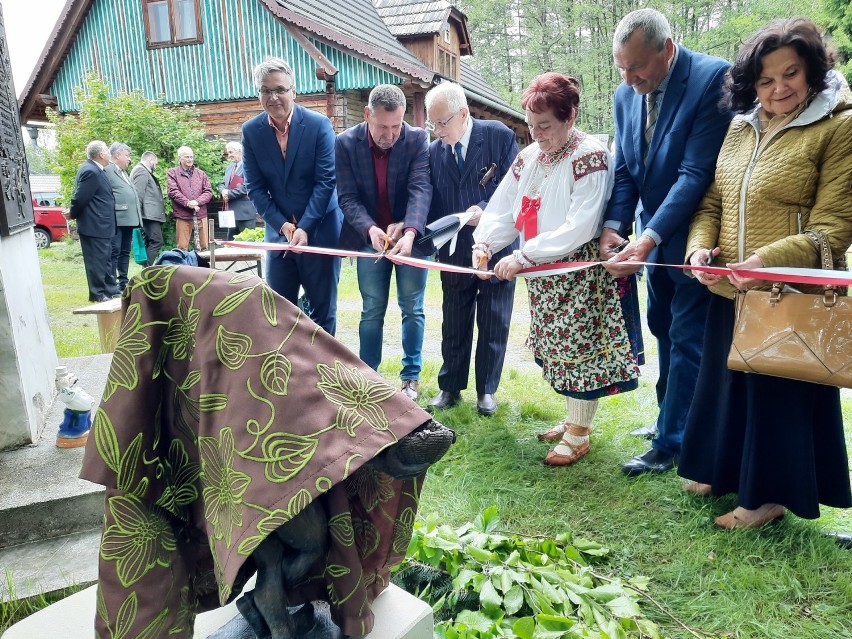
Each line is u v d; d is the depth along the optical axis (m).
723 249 2.61
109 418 1.39
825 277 2.12
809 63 2.24
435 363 5.56
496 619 2.07
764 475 2.58
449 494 3.08
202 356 1.36
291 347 1.35
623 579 2.42
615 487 3.12
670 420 3.20
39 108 16.39
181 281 1.39
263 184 4.20
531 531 2.78
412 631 1.69
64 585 2.38
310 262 4.23
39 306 3.71
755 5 30.08
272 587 1.46
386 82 12.91
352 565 1.49
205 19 14.22
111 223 8.54
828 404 2.51
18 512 2.63
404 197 4.14
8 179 3.25
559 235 2.96
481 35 41.09
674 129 2.85
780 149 2.40
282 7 12.95
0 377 3.06
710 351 2.73
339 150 4.00
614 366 3.12
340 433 1.30
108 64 15.31
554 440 3.75
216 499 1.34
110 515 1.41
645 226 3.11
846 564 2.45
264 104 3.88
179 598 1.50
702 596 2.30
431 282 9.98
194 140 13.52
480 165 3.99
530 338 3.39
